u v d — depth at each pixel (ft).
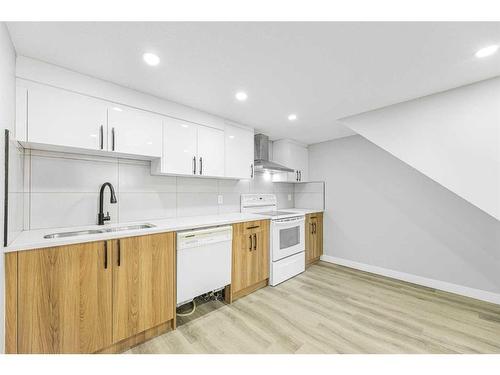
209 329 5.90
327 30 3.99
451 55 4.72
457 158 6.13
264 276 8.63
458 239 8.14
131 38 4.17
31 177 5.39
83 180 6.17
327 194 12.32
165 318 5.68
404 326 6.03
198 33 4.05
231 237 7.38
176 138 7.13
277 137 11.72
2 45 3.54
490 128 5.66
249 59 4.89
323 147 12.59
